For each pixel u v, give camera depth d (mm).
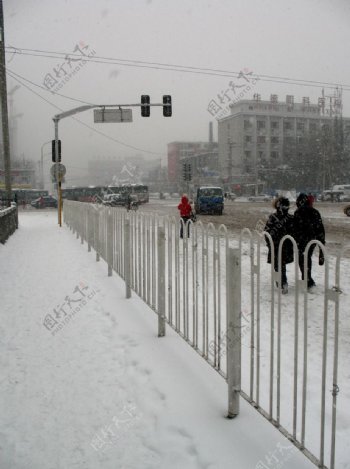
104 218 9383
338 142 74938
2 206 19984
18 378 4066
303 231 7086
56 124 21141
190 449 2961
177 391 3734
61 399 3676
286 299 6789
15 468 2816
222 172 93438
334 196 54531
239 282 3217
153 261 5375
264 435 3078
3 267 9414
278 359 2986
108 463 2852
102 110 21531
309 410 3428
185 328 4504
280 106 89125
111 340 4992
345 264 9500
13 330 5363
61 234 16766
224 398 3613
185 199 14047
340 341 4996
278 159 85312
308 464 2777
